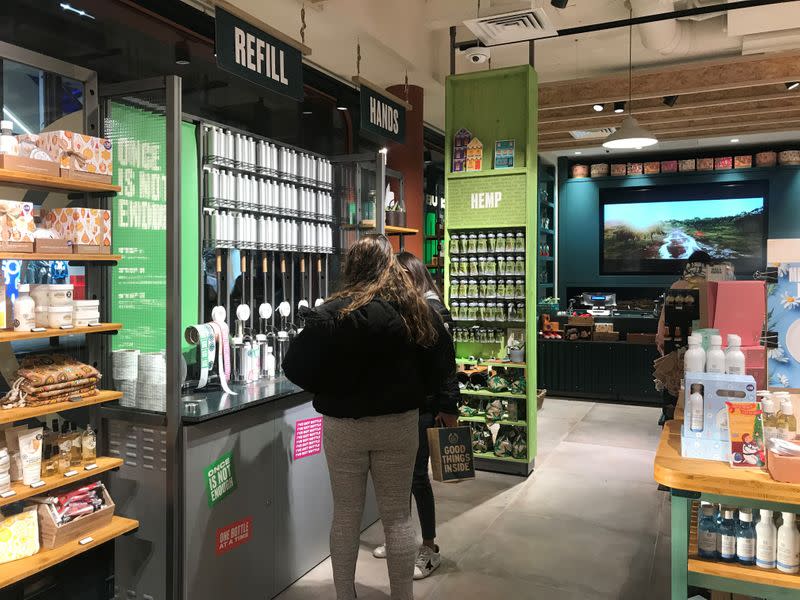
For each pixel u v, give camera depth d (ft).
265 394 10.09
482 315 16.71
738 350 7.12
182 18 12.84
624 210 35.50
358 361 7.85
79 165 8.00
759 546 6.42
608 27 14.92
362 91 13.33
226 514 9.11
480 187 16.71
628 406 25.61
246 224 11.37
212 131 10.62
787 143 32.48
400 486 8.40
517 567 11.03
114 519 8.64
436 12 17.69
